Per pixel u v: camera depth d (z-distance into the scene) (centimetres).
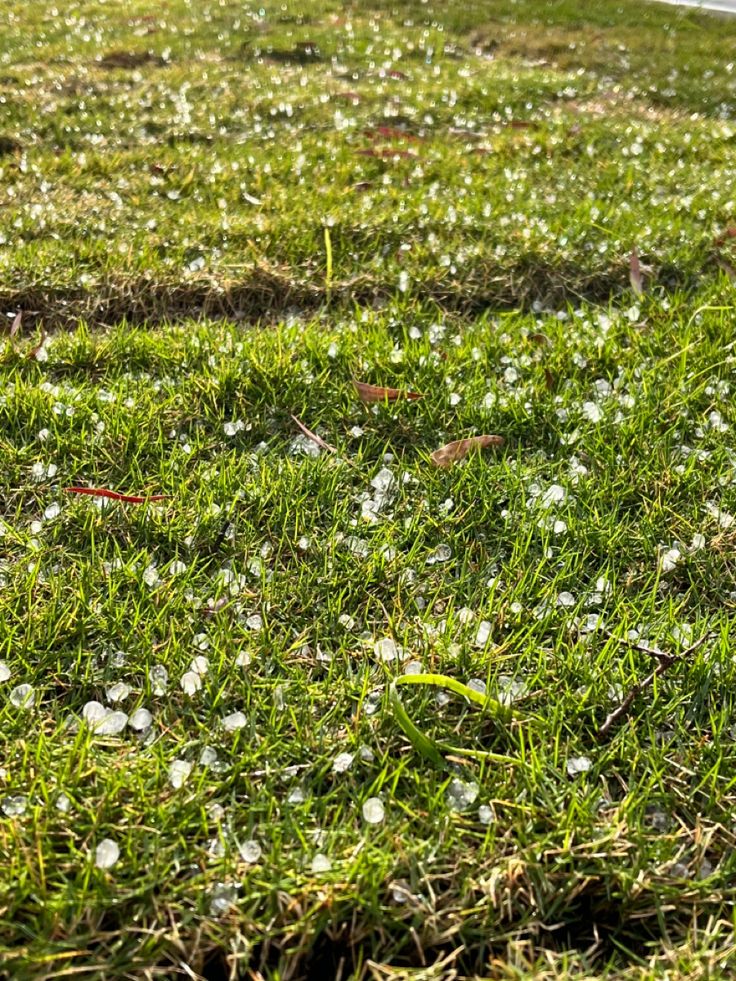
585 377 81
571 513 66
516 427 74
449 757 49
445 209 110
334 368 81
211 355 81
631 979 41
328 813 47
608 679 53
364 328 87
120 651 54
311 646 56
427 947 43
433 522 64
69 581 59
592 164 141
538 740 51
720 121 181
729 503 66
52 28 246
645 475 69
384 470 68
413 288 95
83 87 177
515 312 90
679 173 134
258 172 126
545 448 73
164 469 68
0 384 75
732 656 55
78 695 53
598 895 45
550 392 78
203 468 69
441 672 54
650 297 94
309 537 63
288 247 101
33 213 106
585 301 95
